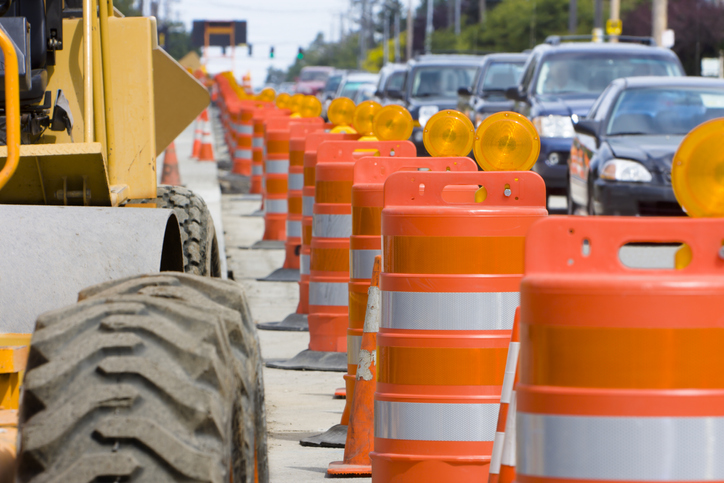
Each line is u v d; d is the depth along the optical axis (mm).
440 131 15523
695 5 120438
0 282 9070
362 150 21375
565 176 40719
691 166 7488
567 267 7250
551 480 6996
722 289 6848
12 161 8203
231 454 7105
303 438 15508
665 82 35562
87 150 9664
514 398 9695
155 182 14375
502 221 11391
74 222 9328
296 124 33000
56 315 7164
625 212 31922
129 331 6957
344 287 20688
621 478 6859
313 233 20922
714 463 6805
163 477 6477
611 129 34406
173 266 11047
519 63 57906
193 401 6707
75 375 6742
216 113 159125
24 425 6559
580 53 45594
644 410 6836
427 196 11945
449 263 11406
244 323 8031
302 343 23062
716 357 6855
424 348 11391
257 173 56625
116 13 15859
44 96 12648
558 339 7012
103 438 6488
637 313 6875
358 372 13922
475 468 11266
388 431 11562
